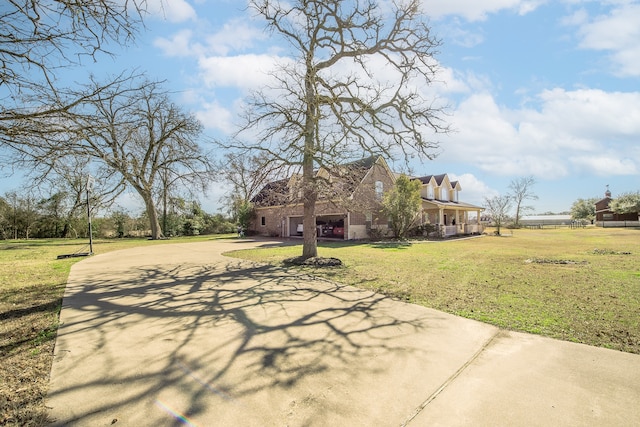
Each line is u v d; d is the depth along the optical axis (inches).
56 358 141.9
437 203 1063.6
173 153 909.2
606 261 438.9
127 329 179.8
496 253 561.9
